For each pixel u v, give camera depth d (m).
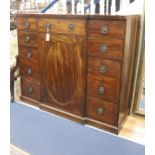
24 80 2.48
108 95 1.89
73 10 2.34
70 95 2.12
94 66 1.88
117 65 1.76
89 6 2.24
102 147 1.77
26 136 1.91
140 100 2.22
